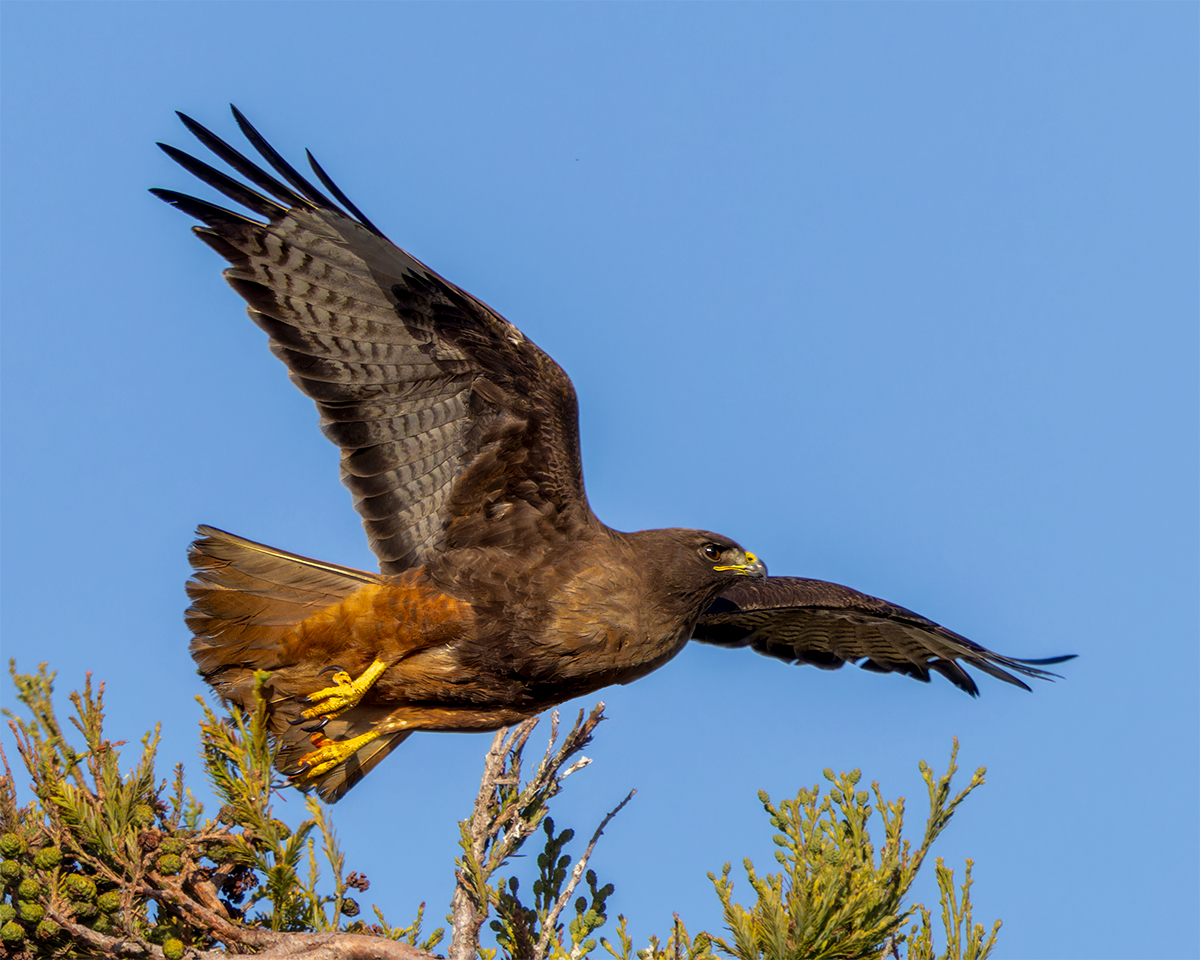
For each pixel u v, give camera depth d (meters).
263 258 11.69
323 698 11.67
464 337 11.83
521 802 11.03
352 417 12.17
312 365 11.99
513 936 10.69
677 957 9.75
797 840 9.86
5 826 9.09
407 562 12.27
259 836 9.39
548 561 12.27
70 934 8.85
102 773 9.38
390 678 12.09
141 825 9.38
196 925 9.17
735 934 9.23
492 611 12.05
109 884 9.33
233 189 11.40
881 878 9.34
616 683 12.75
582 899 10.94
